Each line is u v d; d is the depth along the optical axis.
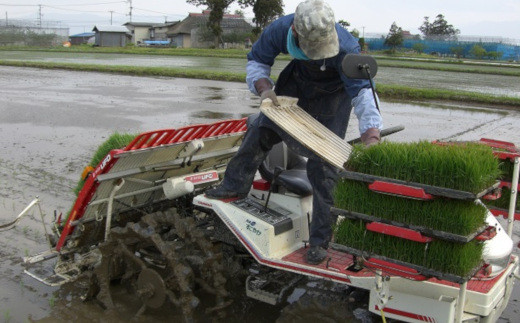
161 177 4.84
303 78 4.07
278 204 4.29
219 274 4.11
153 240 4.10
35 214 6.62
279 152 4.55
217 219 4.43
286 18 3.94
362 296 3.79
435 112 15.36
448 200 2.80
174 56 43.97
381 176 2.97
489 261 3.56
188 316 4.00
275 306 4.51
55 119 12.96
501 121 13.88
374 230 3.01
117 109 14.61
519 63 52.31
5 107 14.68
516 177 3.93
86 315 4.40
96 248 4.91
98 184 4.35
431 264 2.90
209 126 4.73
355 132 11.28
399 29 67.38
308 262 3.78
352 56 3.29
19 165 8.79
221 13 60.50
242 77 22.75
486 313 3.26
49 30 83.56
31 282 4.94
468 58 61.81
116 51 48.19
